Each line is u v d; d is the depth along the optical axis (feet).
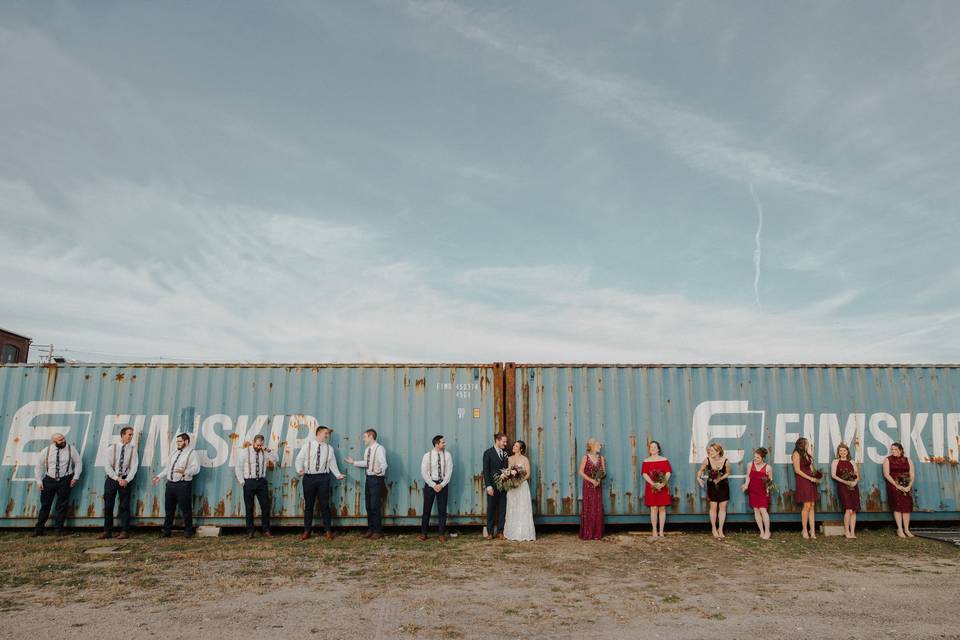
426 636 18.26
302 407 37.76
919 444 38.63
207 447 37.32
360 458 37.35
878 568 27.94
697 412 38.24
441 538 34.91
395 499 36.96
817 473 35.68
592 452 36.01
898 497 35.99
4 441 37.19
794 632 18.70
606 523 37.14
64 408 37.60
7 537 35.27
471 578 25.73
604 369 38.45
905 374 39.40
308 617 19.99
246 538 35.40
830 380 39.04
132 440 36.70
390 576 25.99
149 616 20.01
